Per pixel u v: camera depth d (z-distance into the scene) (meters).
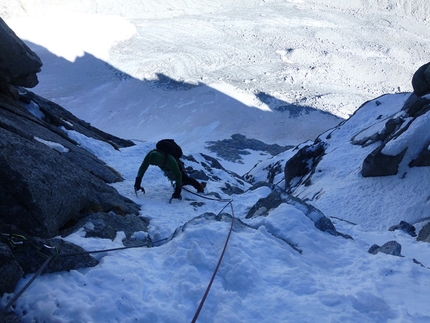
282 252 4.59
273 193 6.53
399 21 157.75
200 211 8.56
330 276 4.44
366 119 24.66
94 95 109.19
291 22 148.00
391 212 15.79
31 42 129.88
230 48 128.38
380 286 4.09
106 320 3.43
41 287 3.62
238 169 71.88
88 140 13.31
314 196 19.00
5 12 139.38
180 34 138.38
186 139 89.62
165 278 4.20
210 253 4.46
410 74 118.62
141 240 5.77
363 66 120.25
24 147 5.52
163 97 106.31
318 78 114.75
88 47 129.12
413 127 17.67
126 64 121.19
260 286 3.94
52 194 5.02
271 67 118.38
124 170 11.90
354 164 20.17
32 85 11.16
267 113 97.75
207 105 100.94
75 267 4.11
